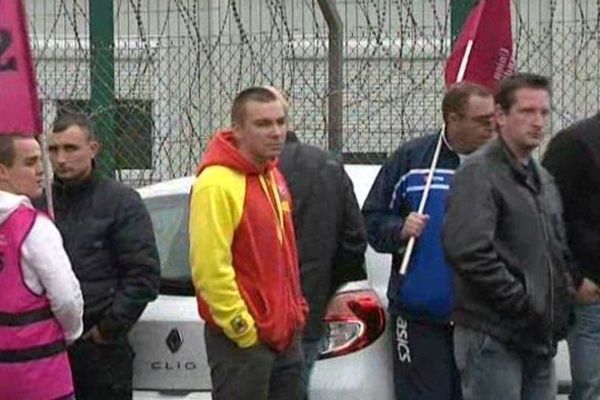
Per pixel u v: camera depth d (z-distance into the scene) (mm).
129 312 10734
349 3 16422
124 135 15836
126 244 10773
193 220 9758
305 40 15719
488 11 12258
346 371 10883
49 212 10469
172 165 15812
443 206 11211
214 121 15836
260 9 16578
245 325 9703
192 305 11039
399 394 11156
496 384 10039
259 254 9812
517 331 10008
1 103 10328
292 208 10805
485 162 10039
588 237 11375
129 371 10938
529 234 10031
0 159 9531
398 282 11156
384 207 11430
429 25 16594
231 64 15836
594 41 15742
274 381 10031
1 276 9445
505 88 10094
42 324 9508
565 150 11445
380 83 15820
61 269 9477
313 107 15555
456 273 10125
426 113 15742
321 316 10883
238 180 9781
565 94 15742
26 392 9500
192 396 10914
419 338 11094
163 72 15875
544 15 16406
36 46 16141
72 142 10812
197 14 16672
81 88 15688
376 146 15797
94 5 15422
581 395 11547
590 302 11414
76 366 10891
